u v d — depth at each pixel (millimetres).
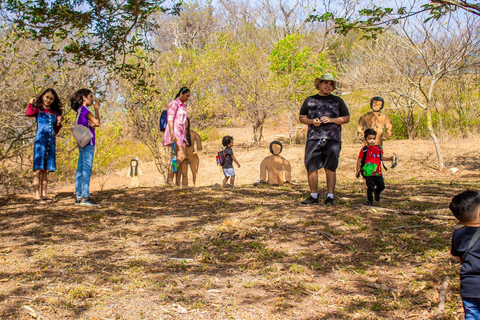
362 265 4152
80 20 6789
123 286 3701
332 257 4414
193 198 7285
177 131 8352
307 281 3828
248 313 3229
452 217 5590
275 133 25703
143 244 4953
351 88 16562
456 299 3316
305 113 6484
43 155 6898
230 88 20000
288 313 3227
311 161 6531
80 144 6590
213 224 5738
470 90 17172
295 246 4793
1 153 10211
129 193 7758
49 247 4773
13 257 4430
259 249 4719
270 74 19984
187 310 3268
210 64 18156
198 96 17266
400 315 3168
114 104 13133
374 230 5238
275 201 7004
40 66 9891
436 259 4203
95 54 7352
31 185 11992
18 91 9914
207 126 19594
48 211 6309
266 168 9469
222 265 4277
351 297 3492
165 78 14391
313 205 6543
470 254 2580
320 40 28781
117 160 14430
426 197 7395
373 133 6430
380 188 6668
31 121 10086
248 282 3832
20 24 6449
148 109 12352
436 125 18266
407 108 19031
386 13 6879
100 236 5242
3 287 3623
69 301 3363
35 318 3072
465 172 12242
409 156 15070
